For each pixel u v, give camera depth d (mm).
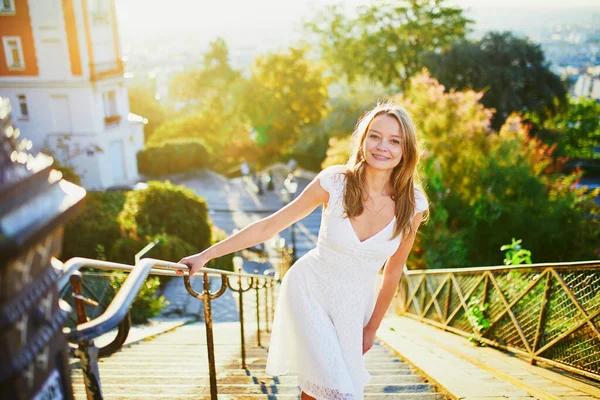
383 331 6234
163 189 13891
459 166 11305
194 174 28547
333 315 2141
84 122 21797
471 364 3951
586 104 39875
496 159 11172
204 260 2045
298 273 2213
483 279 5039
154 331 6652
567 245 10023
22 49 20844
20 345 848
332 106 33719
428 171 11000
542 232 10031
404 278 8844
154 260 1737
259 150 40156
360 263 2107
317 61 37188
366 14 34094
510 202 10555
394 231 2100
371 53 34000
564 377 3418
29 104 21609
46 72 21094
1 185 750
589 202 10578
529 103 28328
